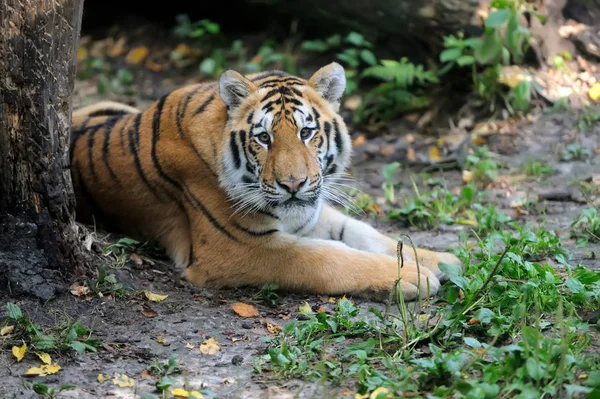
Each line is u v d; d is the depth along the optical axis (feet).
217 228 34.50
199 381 25.73
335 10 60.03
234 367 26.78
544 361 23.54
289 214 33.99
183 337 29.17
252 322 30.66
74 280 31.55
